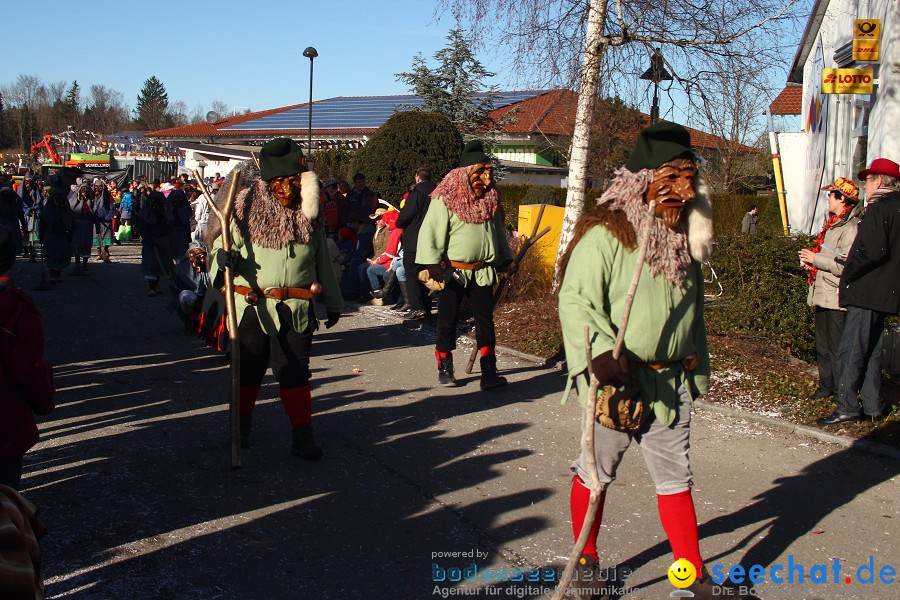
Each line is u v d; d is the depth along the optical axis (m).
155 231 13.61
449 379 7.87
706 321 9.32
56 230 14.88
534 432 6.43
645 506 4.97
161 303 13.00
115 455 5.76
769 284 8.81
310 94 24.25
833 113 14.47
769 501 5.08
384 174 19.80
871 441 6.04
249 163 5.91
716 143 15.02
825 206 14.88
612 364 3.27
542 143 20.58
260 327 5.71
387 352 9.48
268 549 4.35
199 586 3.94
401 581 4.04
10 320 3.56
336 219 14.29
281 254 5.59
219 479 5.33
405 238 11.12
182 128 47.62
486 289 7.68
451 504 4.99
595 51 11.52
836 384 6.48
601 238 3.51
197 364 8.64
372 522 4.72
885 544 4.48
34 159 45.22
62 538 4.41
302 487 5.23
